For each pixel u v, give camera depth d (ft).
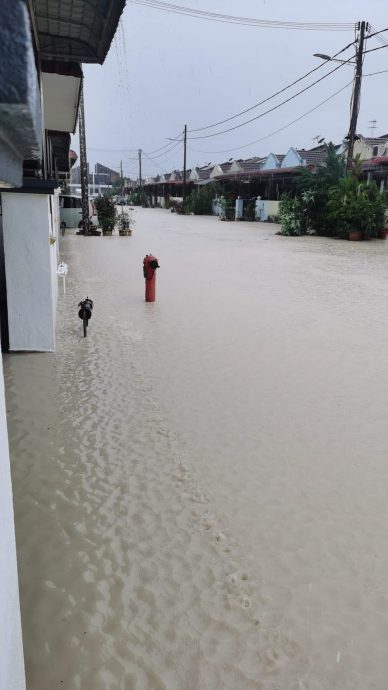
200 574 8.87
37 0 11.54
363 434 13.82
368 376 17.80
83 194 64.13
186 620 7.96
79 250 49.73
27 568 8.87
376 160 78.89
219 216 116.37
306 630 7.86
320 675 7.17
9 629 4.57
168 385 16.65
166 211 155.12
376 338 22.08
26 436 13.12
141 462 12.19
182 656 7.39
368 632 7.88
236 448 12.96
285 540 9.75
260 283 34.40
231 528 10.03
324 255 50.85
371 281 35.91
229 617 8.04
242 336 22.03
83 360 18.63
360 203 66.80
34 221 17.85
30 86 2.00
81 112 60.85
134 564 9.04
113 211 66.80
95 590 8.46
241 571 8.96
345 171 74.08
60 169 69.31
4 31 1.96
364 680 7.11
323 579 8.85
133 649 7.47
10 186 3.12
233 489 11.27
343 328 23.54
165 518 10.25
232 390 16.40
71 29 13.53
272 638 7.71
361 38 68.49
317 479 11.73
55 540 9.55
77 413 14.47
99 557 9.18
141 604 8.23
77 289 31.14
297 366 18.61
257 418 14.56
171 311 26.07
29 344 19.16
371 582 8.83
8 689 4.36
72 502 10.64
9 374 17.06
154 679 7.05
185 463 12.21
